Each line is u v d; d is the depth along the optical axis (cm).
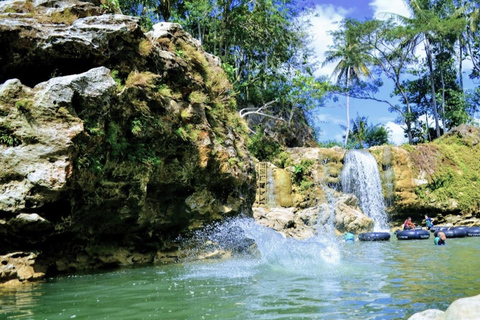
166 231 1286
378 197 2855
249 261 1202
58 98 856
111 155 1004
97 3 1195
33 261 883
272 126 3622
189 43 1402
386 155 2911
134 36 1069
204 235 1359
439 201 2877
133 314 605
